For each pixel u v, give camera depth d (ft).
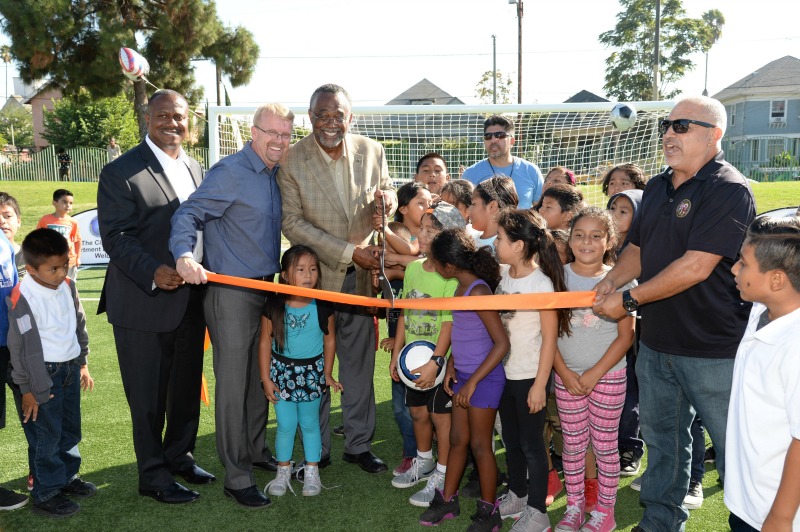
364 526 9.96
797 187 53.06
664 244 8.53
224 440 10.46
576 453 9.69
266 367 10.96
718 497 10.78
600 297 8.70
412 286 10.78
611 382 9.52
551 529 9.86
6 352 10.41
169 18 65.77
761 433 6.07
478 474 9.99
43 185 67.26
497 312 9.16
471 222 12.37
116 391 15.97
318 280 11.38
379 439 13.61
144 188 10.18
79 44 64.54
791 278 5.81
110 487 11.21
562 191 12.13
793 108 118.32
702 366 8.26
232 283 9.72
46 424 10.03
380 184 11.97
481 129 24.95
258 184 10.30
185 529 9.86
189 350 11.19
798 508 5.84
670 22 129.80
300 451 12.87
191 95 69.82
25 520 10.11
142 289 10.21
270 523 10.05
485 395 9.35
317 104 10.46
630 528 9.87
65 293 10.36
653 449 9.05
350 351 11.86
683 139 8.13
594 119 24.64
